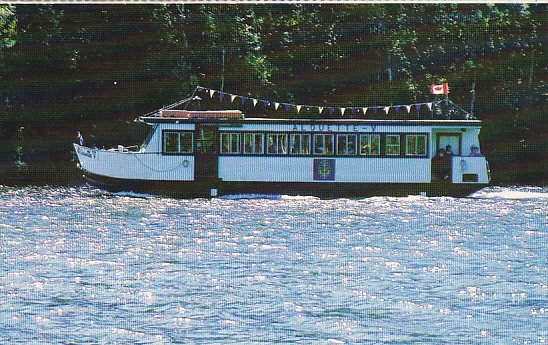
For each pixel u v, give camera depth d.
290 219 167.50
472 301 112.44
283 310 108.81
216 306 109.50
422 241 149.88
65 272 125.19
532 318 106.31
